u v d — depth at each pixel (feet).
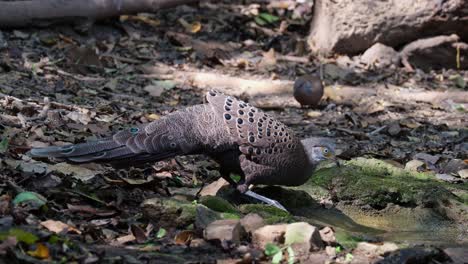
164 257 23.59
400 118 48.91
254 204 29.01
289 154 28.45
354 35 59.06
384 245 25.96
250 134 27.94
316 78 49.37
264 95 51.52
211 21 62.23
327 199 31.65
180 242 24.94
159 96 48.14
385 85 55.36
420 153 40.40
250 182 28.81
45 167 29.30
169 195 29.63
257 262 23.72
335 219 30.40
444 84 56.70
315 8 61.72
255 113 28.40
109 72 51.01
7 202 24.75
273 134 28.19
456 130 47.19
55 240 23.00
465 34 59.11
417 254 24.94
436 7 57.72
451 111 51.24
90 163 29.12
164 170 32.45
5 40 51.70
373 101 51.70
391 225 30.55
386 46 59.47
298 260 24.18
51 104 39.70
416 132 46.47
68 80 47.09
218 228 24.98
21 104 37.99
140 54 55.26
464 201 32.37
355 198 31.53
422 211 31.14
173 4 59.21
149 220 26.27
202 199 28.09
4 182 27.30
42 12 54.03
